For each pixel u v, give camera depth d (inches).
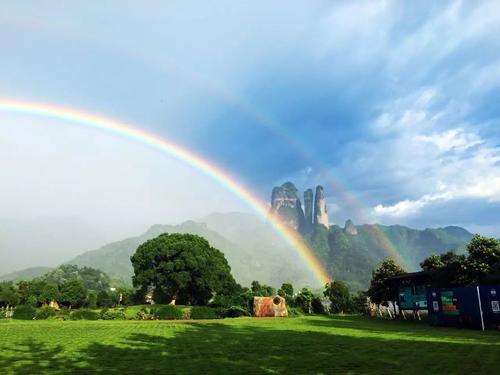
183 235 3070.9
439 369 501.7
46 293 3068.4
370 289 2160.4
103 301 3164.4
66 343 847.7
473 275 1445.6
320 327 1374.3
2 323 1635.1
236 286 3161.9
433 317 1427.2
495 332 1068.5
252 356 648.4
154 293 2987.2
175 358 628.7
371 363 561.0
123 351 714.8
